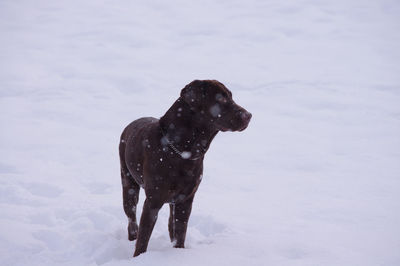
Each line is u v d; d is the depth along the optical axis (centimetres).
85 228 566
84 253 491
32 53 1975
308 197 709
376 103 1344
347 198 701
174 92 1495
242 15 2644
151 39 2220
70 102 1348
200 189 758
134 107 1326
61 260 472
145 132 484
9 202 657
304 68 1773
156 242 529
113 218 603
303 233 543
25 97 1399
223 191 748
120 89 1535
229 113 437
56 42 2175
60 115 1223
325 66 1802
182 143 445
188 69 1786
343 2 2852
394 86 1530
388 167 859
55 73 1702
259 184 781
